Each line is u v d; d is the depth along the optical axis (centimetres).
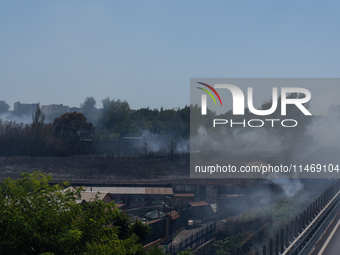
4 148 8362
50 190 904
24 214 801
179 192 5138
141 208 4038
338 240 2200
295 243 1891
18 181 889
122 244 996
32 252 786
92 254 852
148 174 6738
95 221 926
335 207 3198
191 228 3834
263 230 2203
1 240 734
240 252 1852
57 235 803
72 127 10619
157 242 3075
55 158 8450
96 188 4894
